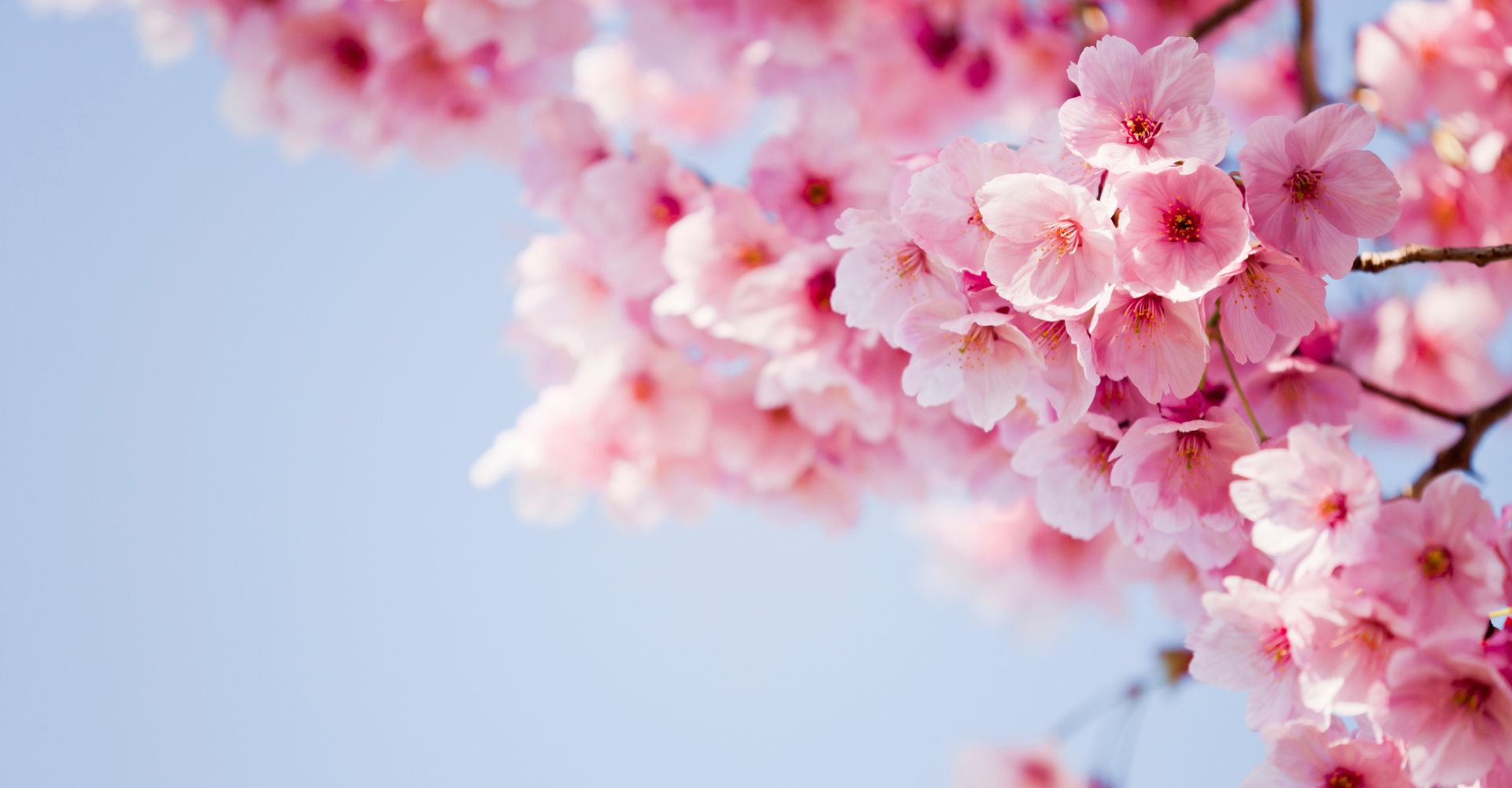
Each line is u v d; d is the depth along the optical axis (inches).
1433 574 46.9
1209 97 47.1
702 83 58.2
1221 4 64.3
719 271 53.1
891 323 48.5
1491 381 61.1
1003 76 67.1
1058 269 47.1
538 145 55.0
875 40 62.0
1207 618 48.3
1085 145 47.1
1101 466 49.3
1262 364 49.9
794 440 55.5
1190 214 47.0
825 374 52.5
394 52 56.1
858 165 52.6
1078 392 47.6
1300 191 47.3
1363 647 47.1
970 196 47.5
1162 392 47.6
